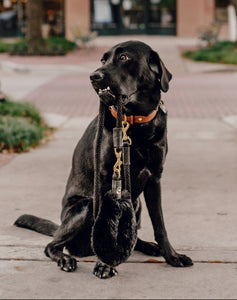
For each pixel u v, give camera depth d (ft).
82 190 11.82
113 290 10.44
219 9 92.63
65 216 11.69
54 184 17.89
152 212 11.70
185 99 38.24
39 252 12.33
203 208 15.44
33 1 67.97
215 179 18.51
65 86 45.11
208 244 12.79
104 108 10.64
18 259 11.96
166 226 13.98
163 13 94.32
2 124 24.02
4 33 94.32
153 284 10.72
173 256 11.66
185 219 14.52
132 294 10.27
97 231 10.26
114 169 10.64
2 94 29.50
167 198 16.38
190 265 11.59
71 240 11.71
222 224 14.11
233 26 77.20
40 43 68.95
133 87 10.48
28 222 13.61
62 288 10.53
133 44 10.55
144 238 13.25
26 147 22.95
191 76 51.06
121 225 10.29
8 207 15.51
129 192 10.61
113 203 10.25
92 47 75.77
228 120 30.04
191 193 16.89
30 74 53.62
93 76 9.96
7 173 19.22
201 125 28.84
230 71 53.98
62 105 35.86
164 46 76.38
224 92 41.29
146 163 11.11
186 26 93.25
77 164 11.95
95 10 93.45
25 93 41.01
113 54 10.38
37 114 28.60
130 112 10.75
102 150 10.93
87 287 10.59
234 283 10.73
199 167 20.15
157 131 10.96
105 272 10.96
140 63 10.44
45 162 20.86
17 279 10.94
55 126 28.60
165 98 38.73
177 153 22.44
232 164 20.57
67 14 92.22
